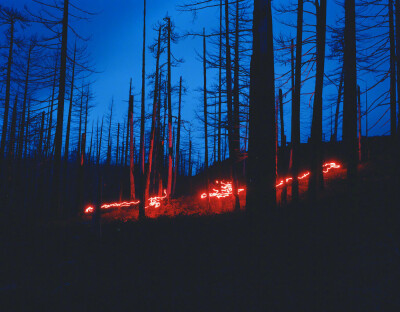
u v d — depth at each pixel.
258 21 5.27
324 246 5.32
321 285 4.01
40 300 4.56
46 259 7.06
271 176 5.15
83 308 4.21
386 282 3.89
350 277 4.16
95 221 9.11
